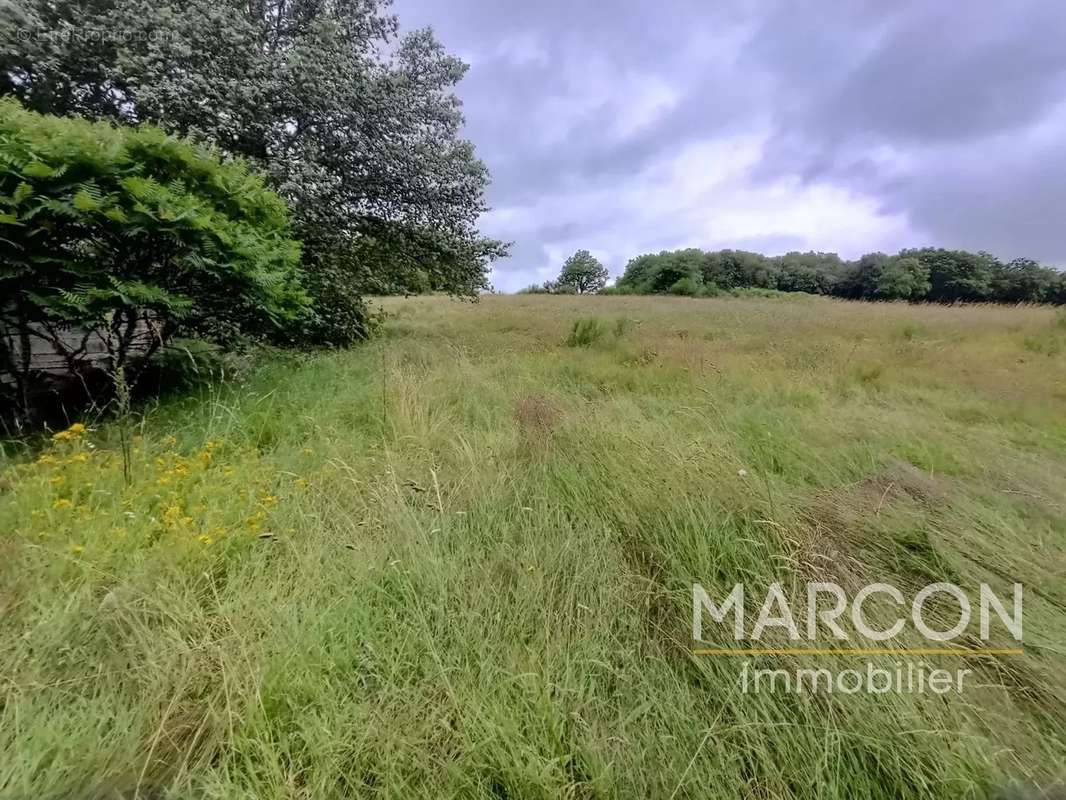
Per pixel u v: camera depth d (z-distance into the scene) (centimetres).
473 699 131
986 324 1001
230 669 134
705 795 117
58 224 302
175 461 257
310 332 722
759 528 218
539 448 319
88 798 109
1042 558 200
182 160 364
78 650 142
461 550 204
